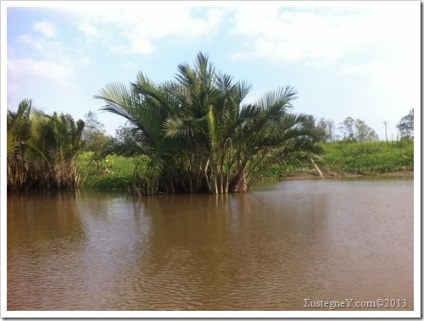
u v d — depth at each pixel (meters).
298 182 18.77
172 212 10.41
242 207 10.88
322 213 9.55
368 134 39.81
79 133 18.78
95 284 5.16
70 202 13.49
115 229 8.47
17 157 18.48
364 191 13.83
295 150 14.32
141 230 8.27
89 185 19.41
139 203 12.47
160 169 14.73
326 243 6.71
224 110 13.80
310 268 5.46
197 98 13.91
